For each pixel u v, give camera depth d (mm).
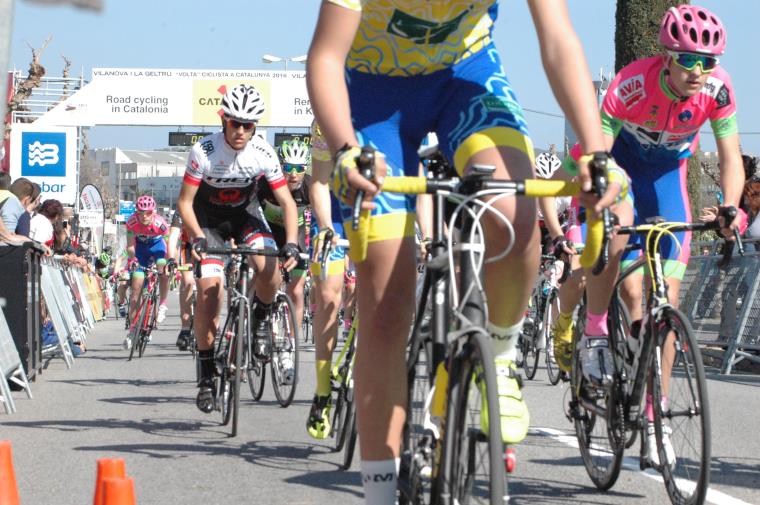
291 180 12469
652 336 5742
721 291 14711
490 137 4262
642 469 5957
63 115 47938
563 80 3943
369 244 4242
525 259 4230
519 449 7754
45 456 7625
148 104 55812
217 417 9758
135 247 18312
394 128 4496
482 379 3730
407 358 4629
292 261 9023
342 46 4078
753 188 14156
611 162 3805
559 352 7066
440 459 3994
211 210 9664
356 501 6141
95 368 14766
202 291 9242
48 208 17703
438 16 4211
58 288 16422
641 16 19047
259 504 6051
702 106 6703
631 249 6602
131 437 8555
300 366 14555
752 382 12945
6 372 10539
